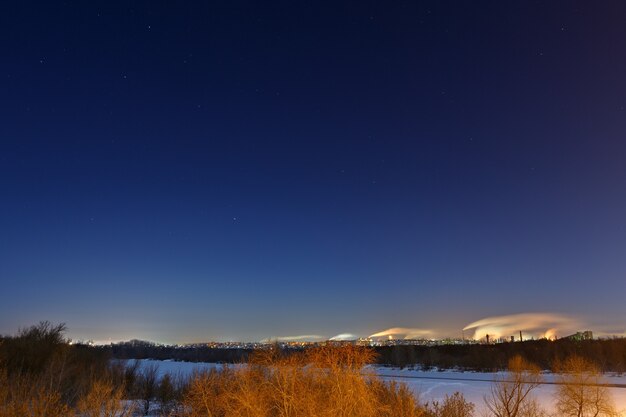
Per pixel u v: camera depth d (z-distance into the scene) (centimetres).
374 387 1509
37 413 1347
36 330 2842
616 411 2888
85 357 3025
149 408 2431
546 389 3569
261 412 1368
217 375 1703
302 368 1444
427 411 2094
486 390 4059
